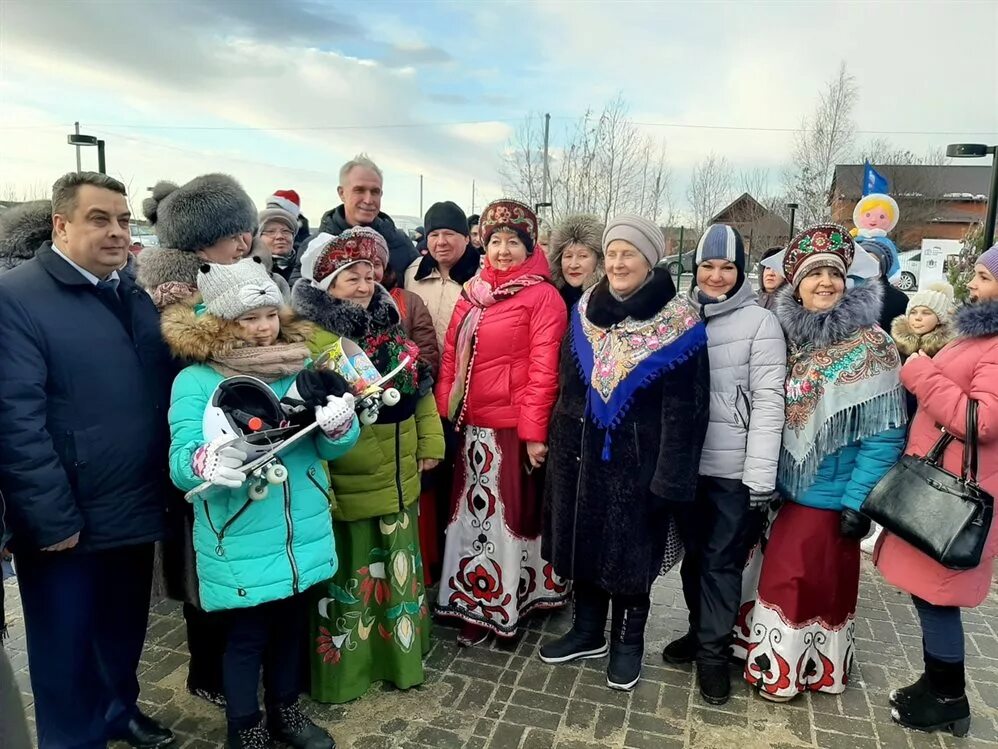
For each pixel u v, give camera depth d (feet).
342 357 7.48
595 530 8.61
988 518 7.30
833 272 8.25
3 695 4.63
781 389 8.38
